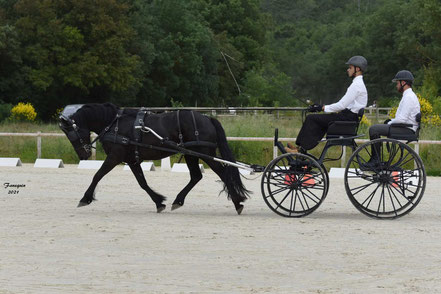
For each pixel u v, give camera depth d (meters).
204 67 75.94
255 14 93.81
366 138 23.47
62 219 11.73
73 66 53.59
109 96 61.78
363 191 16.34
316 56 130.88
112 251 9.09
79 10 54.78
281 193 15.97
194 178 12.98
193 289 7.25
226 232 10.55
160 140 12.41
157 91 70.19
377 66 106.19
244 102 71.62
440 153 22.33
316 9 177.00
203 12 86.88
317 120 12.22
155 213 12.70
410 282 7.56
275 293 7.10
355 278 7.73
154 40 70.88
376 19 106.81
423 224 11.50
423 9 63.84
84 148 12.82
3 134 24.09
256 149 23.89
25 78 54.31
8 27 51.22
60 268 8.12
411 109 12.12
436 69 63.91
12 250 9.12
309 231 10.70
